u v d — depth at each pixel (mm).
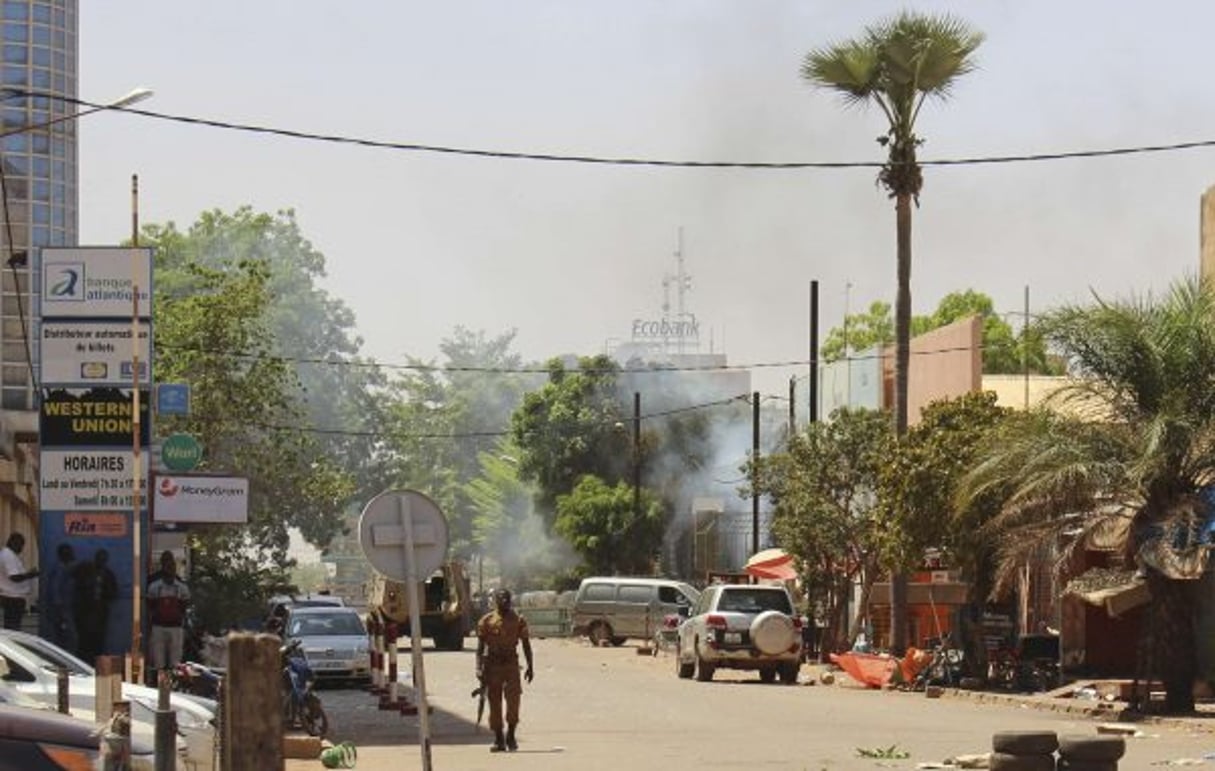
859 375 72938
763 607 49875
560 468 100875
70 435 37406
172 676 30531
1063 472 35906
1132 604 38688
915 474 45750
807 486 59375
